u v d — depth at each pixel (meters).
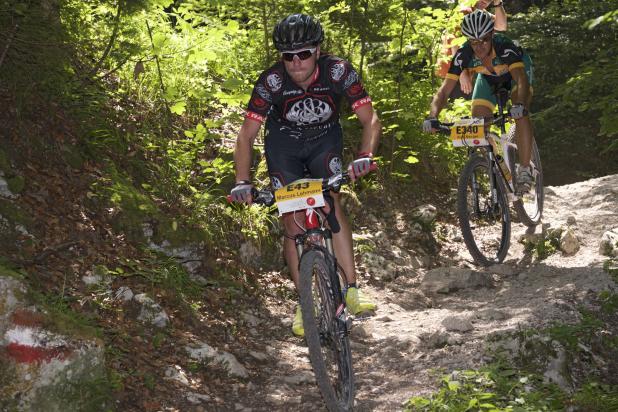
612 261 5.76
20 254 4.12
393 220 6.58
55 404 3.25
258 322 4.82
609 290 5.17
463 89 6.20
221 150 6.15
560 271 5.77
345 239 3.91
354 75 3.82
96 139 5.30
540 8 14.49
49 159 4.87
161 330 4.18
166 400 3.62
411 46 7.70
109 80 6.10
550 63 12.17
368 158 3.48
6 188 4.42
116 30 5.65
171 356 4.00
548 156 12.48
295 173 4.00
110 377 3.54
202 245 5.10
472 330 4.68
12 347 3.19
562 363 4.11
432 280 5.69
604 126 5.37
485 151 6.05
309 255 3.50
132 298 4.25
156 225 4.94
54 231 4.42
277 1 6.97
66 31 5.62
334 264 3.67
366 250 5.89
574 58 12.24
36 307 3.32
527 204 6.75
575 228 6.66
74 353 3.33
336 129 4.03
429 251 6.34
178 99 5.95
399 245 6.26
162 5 5.79
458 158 7.70
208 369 4.00
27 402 3.18
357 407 3.75
